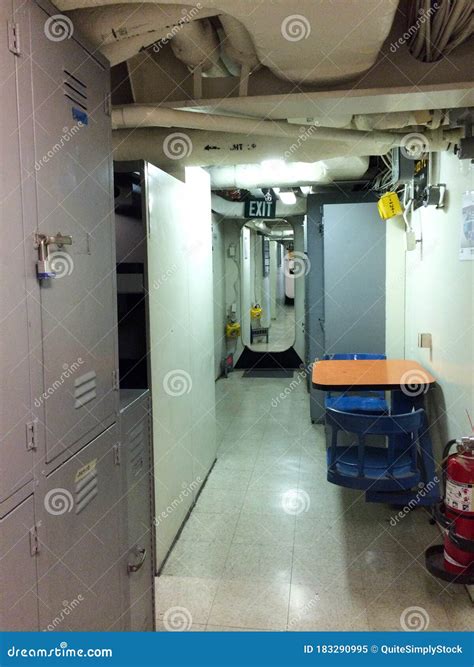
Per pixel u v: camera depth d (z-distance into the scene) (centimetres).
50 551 126
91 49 151
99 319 157
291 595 241
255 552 279
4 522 105
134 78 225
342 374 338
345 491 353
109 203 165
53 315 127
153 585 215
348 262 461
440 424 312
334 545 284
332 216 458
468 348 257
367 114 255
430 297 342
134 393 206
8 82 107
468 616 224
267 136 302
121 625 178
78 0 133
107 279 164
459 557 232
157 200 261
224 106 221
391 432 260
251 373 758
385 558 270
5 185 105
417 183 342
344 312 464
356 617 225
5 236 105
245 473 388
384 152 308
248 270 852
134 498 194
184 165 317
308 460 413
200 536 297
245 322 817
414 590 243
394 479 266
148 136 303
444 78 201
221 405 585
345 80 204
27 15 115
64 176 133
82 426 145
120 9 152
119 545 176
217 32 216
